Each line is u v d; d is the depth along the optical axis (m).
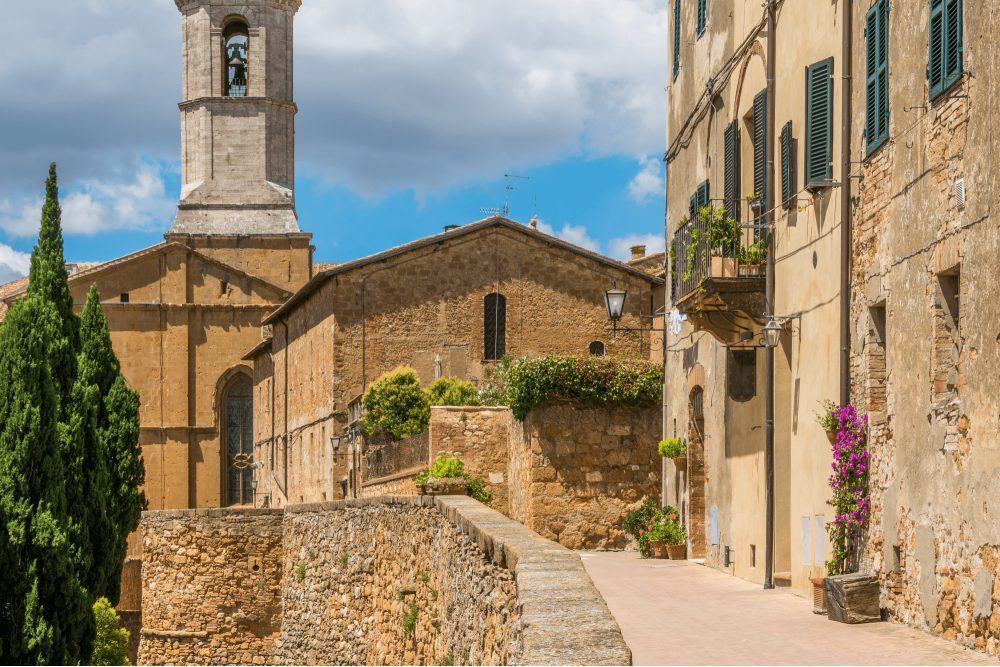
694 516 23.55
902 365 12.66
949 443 11.44
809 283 15.93
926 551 11.94
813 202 15.73
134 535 63.12
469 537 13.34
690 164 24.08
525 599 8.09
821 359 15.36
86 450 26.36
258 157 69.25
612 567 21.98
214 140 69.12
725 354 20.53
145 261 66.62
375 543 22.66
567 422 26.44
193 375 66.69
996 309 10.37
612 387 26.47
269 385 55.97
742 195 19.48
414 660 18.19
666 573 20.56
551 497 26.20
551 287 40.03
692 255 19.17
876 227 13.47
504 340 39.59
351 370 38.81
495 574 11.32
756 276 18.06
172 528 31.91
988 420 10.55
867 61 13.68
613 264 40.22
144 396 66.06
